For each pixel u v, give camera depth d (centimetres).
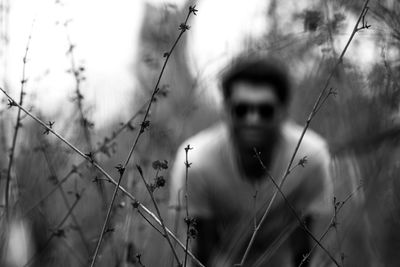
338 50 241
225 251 241
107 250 225
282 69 258
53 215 242
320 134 259
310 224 245
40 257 223
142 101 285
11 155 203
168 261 221
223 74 263
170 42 293
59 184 221
